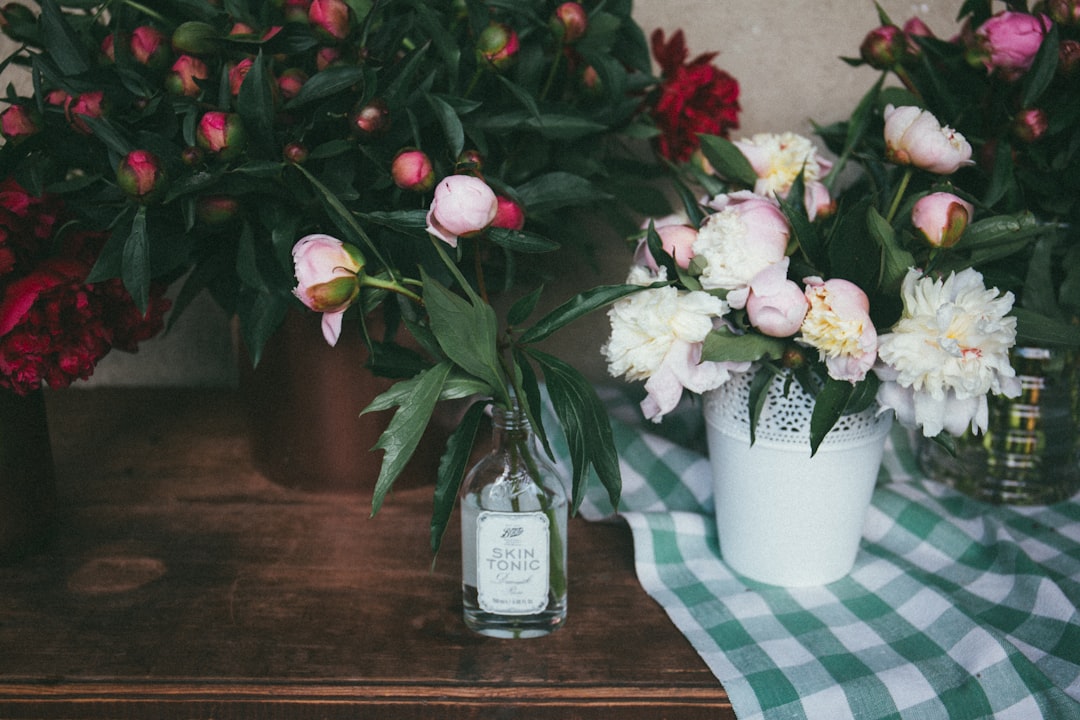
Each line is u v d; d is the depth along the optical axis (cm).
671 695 63
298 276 59
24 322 68
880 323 66
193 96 67
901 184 69
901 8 102
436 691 63
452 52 69
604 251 107
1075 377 86
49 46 68
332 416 86
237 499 89
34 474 77
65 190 67
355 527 85
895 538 85
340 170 68
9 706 62
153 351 114
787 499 74
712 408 76
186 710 63
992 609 74
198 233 71
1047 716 62
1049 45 70
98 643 68
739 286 64
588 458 62
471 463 94
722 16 103
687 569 79
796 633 70
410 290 64
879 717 62
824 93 105
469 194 57
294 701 63
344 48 67
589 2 82
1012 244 69
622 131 85
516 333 65
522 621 69
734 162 75
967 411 65
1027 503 89
